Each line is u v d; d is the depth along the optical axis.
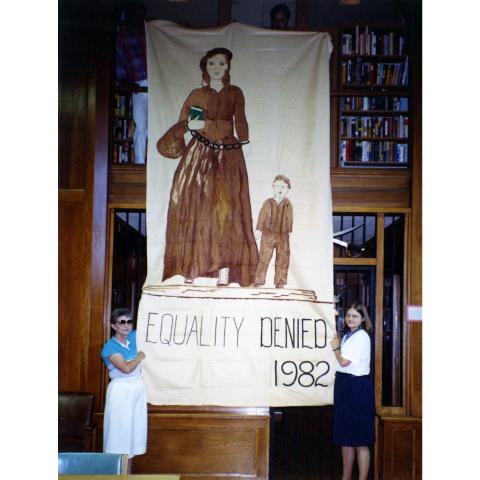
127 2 5.46
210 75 4.96
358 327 4.70
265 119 4.93
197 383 4.73
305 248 4.82
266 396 4.73
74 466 3.15
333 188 5.13
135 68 5.47
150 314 4.77
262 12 6.28
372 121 5.61
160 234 4.86
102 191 5.06
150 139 4.92
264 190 4.88
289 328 4.77
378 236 5.11
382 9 6.33
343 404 4.60
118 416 4.38
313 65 4.94
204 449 4.87
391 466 4.84
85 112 5.16
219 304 4.80
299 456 5.86
